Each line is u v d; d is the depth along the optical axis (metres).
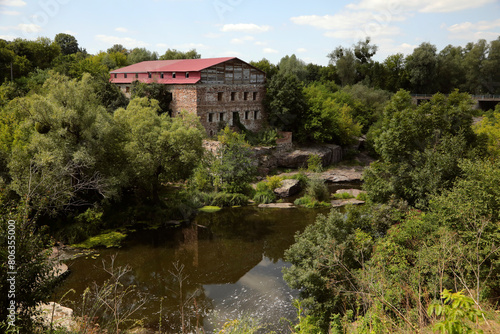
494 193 13.98
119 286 19.17
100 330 11.03
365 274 12.17
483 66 76.00
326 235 15.62
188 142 28.72
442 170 19.94
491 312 9.35
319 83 70.44
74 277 19.84
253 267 22.38
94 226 25.91
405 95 24.75
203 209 33.44
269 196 36.62
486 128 31.33
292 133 50.84
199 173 35.88
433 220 15.39
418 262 12.03
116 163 27.66
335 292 13.45
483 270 11.40
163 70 45.81
